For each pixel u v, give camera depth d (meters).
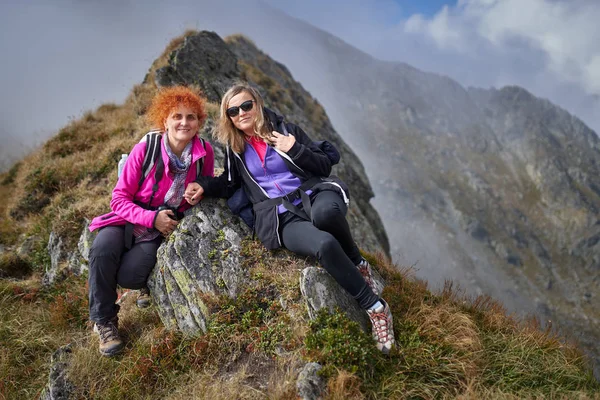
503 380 3.56
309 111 23.23
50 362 4.39
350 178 18.91
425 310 4.13
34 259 6.86
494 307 4.83
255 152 4.04
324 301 3.65
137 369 3.71
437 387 3.35
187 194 4.14
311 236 3.58
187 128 4.04
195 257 4.07
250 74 18.17
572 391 3.53
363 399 3.09
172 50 13.97
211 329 3.78
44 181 8.85
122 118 11.29
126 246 4.00
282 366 3.40
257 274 4.04
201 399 3.31
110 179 7.78
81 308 5.17
